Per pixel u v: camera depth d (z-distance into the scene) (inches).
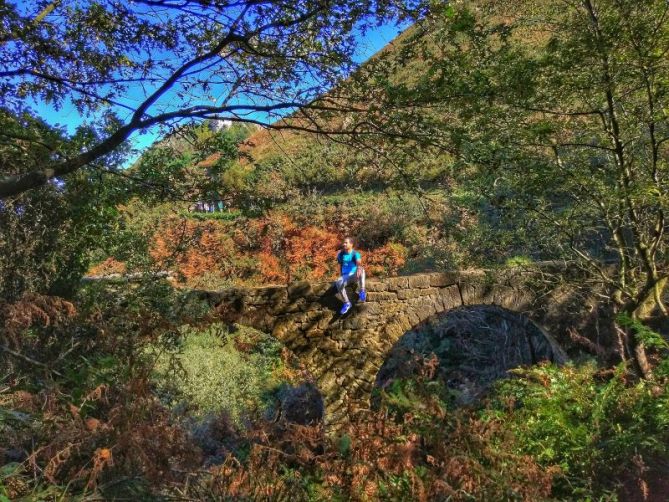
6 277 175.2
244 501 118.9
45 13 149.9
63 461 85.7
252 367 465.7
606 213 259.4
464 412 142.9
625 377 237.1
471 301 364.2
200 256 602.2
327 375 355.6
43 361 111.5
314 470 132.7
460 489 115.4
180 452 98.3
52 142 175.2
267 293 344.5
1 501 79.7
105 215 210.1
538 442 175.0
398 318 360.5
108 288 192.4
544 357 429.1
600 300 366.6
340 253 352.5
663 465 163.6
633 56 210.2
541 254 391.2
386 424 137.4
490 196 270.5
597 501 154.1
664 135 242.5
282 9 142.4
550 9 228.8
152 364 116.9
